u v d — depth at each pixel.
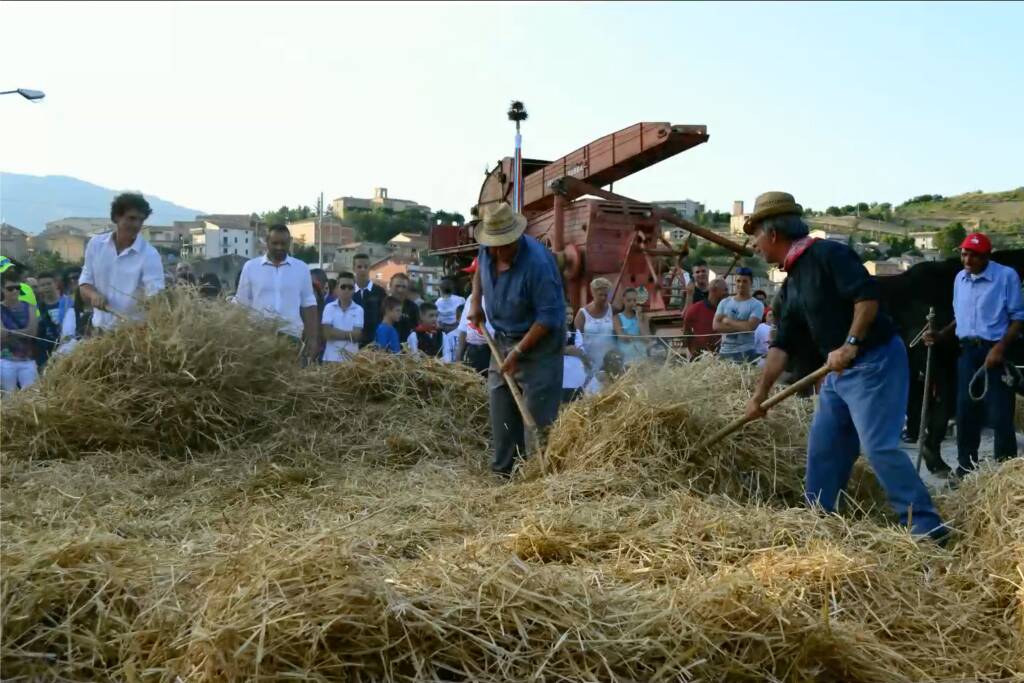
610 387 5.02
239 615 2.43
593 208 12.27
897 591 3.18
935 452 7.43
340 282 8.95
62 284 10.44
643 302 11.18
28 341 8.77
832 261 4.06
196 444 5.55
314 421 6.12
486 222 5.39
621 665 2.57
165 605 2.78
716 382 5.63
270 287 7.31
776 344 4.42
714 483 4.61
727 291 10.82
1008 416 6.57
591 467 4.61
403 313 10.59
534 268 5.42
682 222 12.24
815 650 2.69
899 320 8.25
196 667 2.45
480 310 5.82
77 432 5.32
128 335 5.77
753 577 2.87
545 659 2.51
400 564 2.98
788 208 4.28
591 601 2.70
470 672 2.50
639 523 3.69
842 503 4.65
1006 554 3.42
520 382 5.58
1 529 3.61
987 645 3.03
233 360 5.91
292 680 2.37
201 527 3.98
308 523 4.02
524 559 3.40
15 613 2.73
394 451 5.81
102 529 3.70
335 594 2.47
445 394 6.74
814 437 4.39
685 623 2.66
